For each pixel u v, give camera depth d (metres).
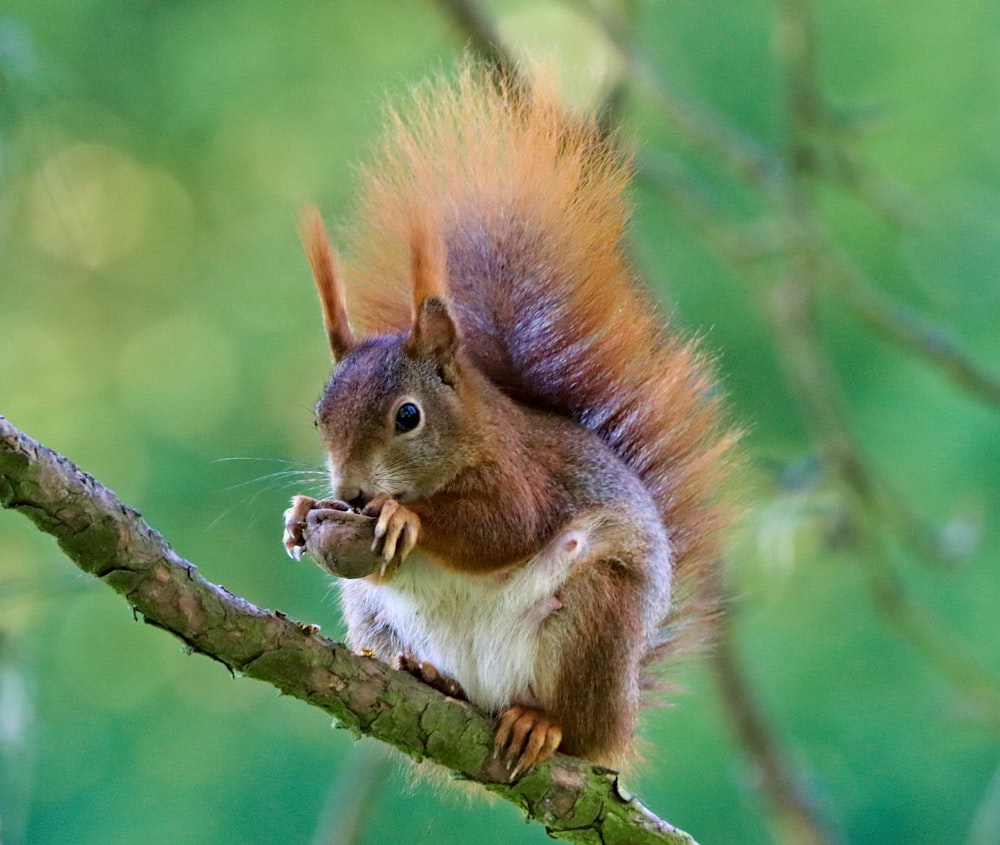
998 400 12.69
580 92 12.37
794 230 13.02
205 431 17.69
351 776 11.34
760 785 12.02
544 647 7.91
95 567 6.29
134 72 17.73
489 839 14.05
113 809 14.62
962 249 16.14
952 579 14.55
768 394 16.11
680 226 16.56
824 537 12.36
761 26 17.02
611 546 8.05
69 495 6.15
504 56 11.71
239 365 18.08
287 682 6.88
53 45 17.31
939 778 13.98
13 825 8.55
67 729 15.05
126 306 18.94
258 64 17.86
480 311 9.04
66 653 15.26
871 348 15.90
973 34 16.62
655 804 14.31
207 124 18.02
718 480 9.07
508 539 7.86
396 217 8.91
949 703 12.41
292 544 7.48
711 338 16.20
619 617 7.98
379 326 8.93
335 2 18.08
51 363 18.84
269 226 18.34
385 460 7.87
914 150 16.34
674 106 13.27
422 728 7.29
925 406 15.02
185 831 14.45
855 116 13.41
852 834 13.98
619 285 9.05
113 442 17.81
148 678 15.42
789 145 13.29
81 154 17.95
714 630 9.05
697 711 14.55
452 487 7.90
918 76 16.58
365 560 7.25
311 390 17.11
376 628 8.35
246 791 14.72
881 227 16.36
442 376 8.06
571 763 7.67
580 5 12.88
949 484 14.51
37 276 18.44
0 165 10.06
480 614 8.01
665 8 17.30
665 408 9.04
